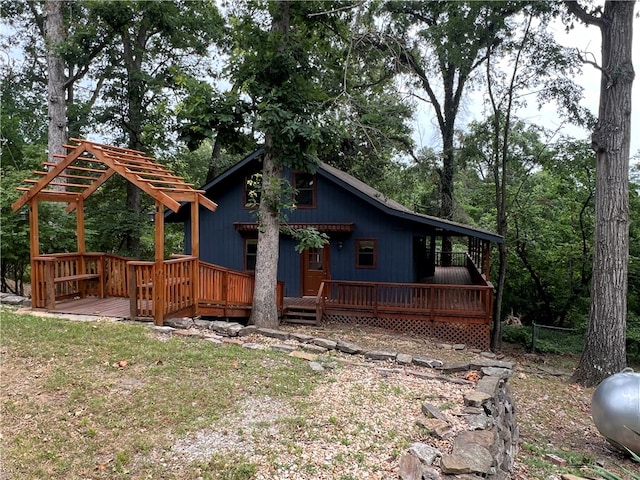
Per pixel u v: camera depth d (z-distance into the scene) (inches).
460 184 882.1
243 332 293.0
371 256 547.8
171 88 639.8
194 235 327.9
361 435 161.5
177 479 132.0
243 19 393.4
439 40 569.0
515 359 489.7
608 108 382.0
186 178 733.3
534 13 472.7
